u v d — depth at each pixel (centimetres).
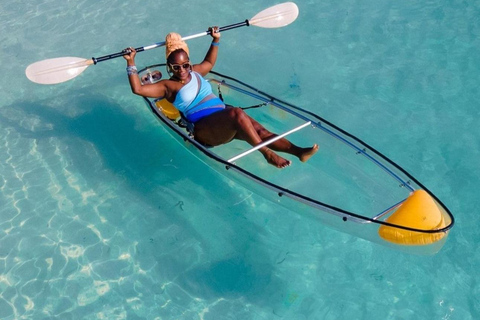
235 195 520
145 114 606
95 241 486
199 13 738
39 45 698
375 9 733
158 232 492
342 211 423
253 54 672
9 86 645
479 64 638
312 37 695
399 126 571
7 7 765
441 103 594
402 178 462
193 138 497
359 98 607
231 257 471
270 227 493
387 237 409
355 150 489
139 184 533
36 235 492
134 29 718
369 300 436
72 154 564
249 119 459
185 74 471
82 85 646
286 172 480
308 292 444
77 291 450
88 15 745
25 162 557
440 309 427
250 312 433
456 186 509
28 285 455
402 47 670
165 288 452
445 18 706
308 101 605
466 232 473
